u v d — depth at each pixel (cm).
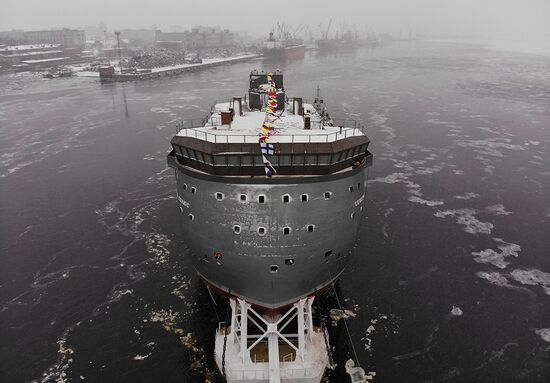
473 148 8738
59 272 4650
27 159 8450
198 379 3297
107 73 19575
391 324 3856
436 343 3650
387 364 3438
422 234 5353
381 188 6738
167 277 4528
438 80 18600
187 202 3431
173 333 3753
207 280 3769
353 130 3584
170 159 3569
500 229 5469
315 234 3281
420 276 4531
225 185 3155
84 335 3753
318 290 3647
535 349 3591
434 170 7512
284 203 3142
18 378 3341
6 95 15762
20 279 4538
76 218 5888
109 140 9775
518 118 11331
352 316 3947
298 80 18900
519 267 4688
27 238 5362
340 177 3244
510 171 7444
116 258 4891
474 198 6378
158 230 5516
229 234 3272
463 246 5088
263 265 3312
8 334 3775
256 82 5694
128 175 7525
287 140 3244
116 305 4112
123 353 3556
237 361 3167
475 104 13250
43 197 6606
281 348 3359
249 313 3753
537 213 5897
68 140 9775
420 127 10456
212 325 3828
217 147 3108
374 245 5109
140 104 13925
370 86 16938
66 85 18500
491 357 3516
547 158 8106
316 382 3130
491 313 3997
